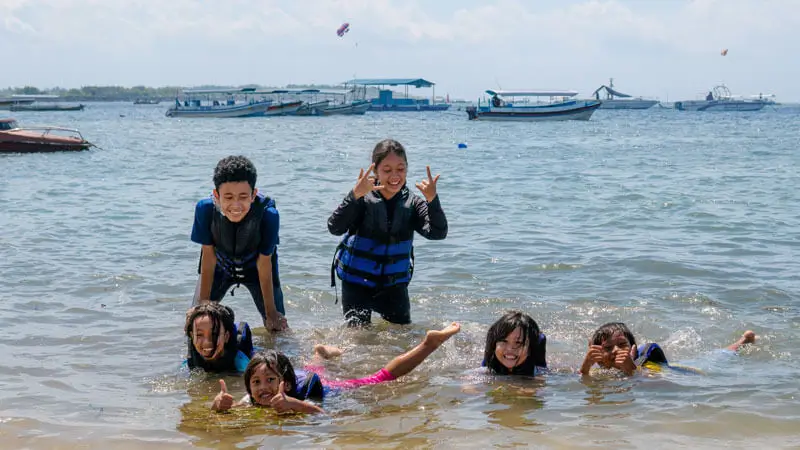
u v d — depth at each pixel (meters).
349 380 5.57
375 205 6.85
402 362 5.57
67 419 4.78
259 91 103.81
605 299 7.94
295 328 7.09
